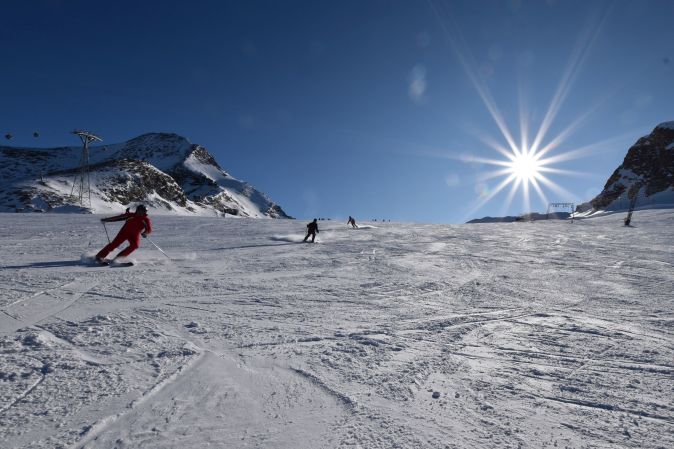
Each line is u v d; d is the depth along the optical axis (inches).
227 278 280.5
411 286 275.9
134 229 338.6
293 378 112.6
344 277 305.0
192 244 529.7
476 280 310.7
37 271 271.9
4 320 157.0
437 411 96.0
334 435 84.0
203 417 89.3
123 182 3846.0
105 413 88.4
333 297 231.0
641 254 520.4
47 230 642.8
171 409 92.0
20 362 113.0
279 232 805.2
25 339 131.3
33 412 87.2
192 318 171.0
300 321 174.9
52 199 2888.8
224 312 184.7
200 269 317.4
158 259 363.9
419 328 170.6
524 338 159.8
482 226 1205.1
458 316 194.7
